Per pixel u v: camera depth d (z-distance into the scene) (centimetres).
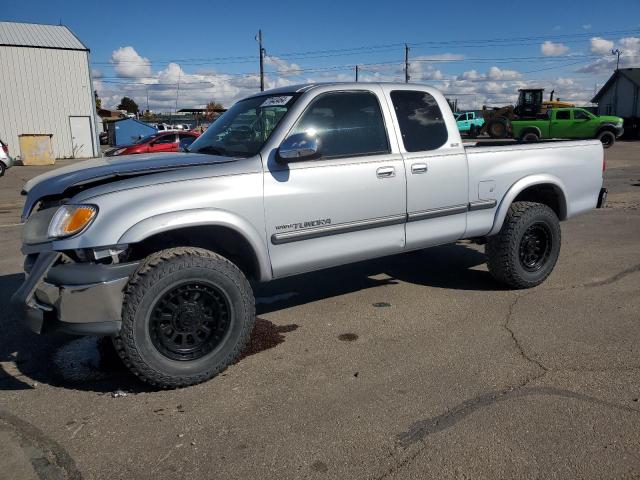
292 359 405
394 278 606
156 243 390
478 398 340
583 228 854
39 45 3266
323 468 277
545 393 343
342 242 436
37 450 298
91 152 3491
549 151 553
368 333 452
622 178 1564
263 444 299
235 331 377
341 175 424
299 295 557
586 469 270
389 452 288
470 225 507
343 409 332
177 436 309
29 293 346
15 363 414
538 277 550
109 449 298
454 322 469
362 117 447
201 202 364
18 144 3288
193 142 499
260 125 429
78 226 337
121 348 345
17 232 961
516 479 264
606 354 397
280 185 397
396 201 455
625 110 4822
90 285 333
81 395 361
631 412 319
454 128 496
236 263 425
